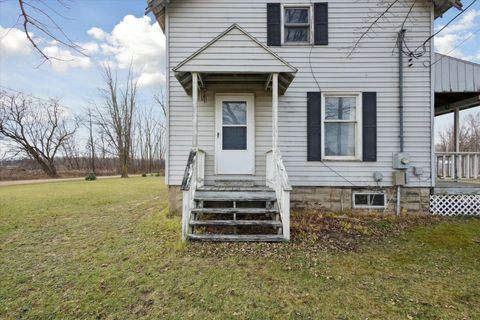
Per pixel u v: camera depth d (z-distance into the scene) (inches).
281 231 178.4
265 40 249.9
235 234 184.9
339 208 247.9
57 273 132.7
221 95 251.1
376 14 248.8
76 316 97.9
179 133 249.0
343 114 253.6
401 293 113.8
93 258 151.8
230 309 102.3
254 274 130.5
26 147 1133.7
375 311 100.7
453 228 205.0
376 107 248.7
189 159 197.9
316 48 249.4
